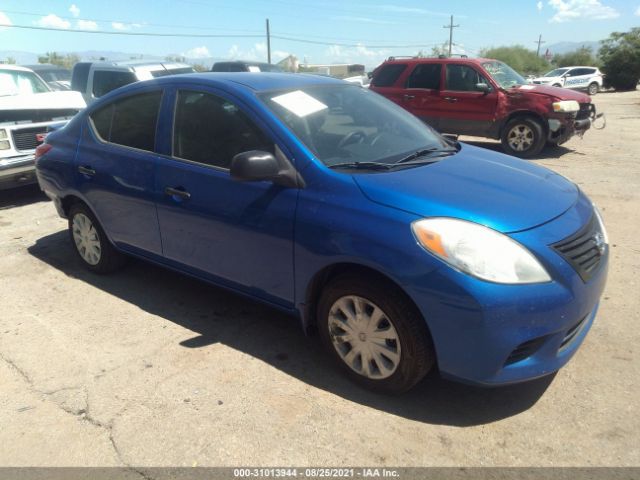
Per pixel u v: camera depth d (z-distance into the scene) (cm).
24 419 276
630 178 732
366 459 241
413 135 360
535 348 250
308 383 298
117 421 271
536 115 920
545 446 245
